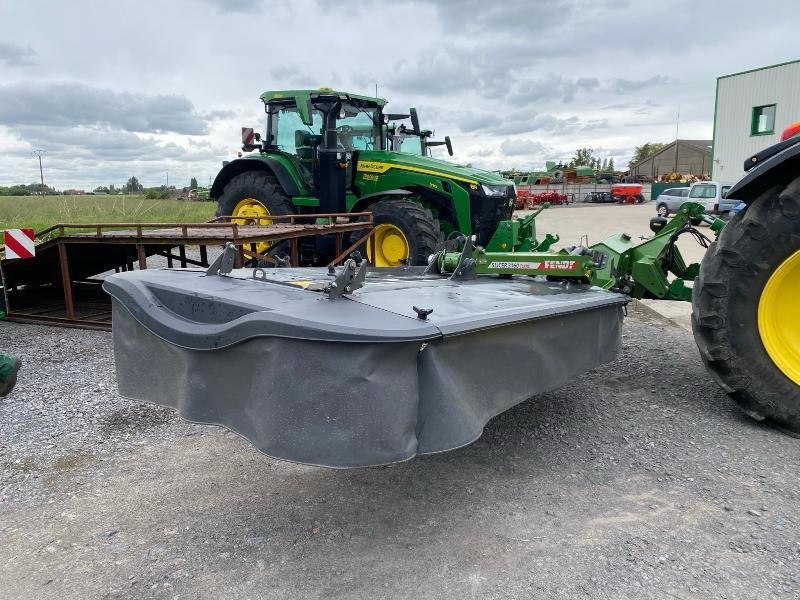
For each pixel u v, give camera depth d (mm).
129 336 2660
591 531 2475
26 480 2967
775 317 3334
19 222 18375
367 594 2125
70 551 2398
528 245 7949
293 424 2035
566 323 2797
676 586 2137
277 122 8555
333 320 2016
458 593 2123
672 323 6141
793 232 3113
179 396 2451
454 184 7613
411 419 2064
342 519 2586
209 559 2334
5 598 2131
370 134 8703
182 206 27812
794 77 26172
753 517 2547
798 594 2086
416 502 2715
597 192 39812
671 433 3398
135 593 2152
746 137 28281
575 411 3740
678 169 63656
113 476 2994
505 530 2490
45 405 3947
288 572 2250
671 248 4117
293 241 6922
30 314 6605
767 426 3443
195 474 2996
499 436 3395
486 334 2330
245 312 2238
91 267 7602
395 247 7773
